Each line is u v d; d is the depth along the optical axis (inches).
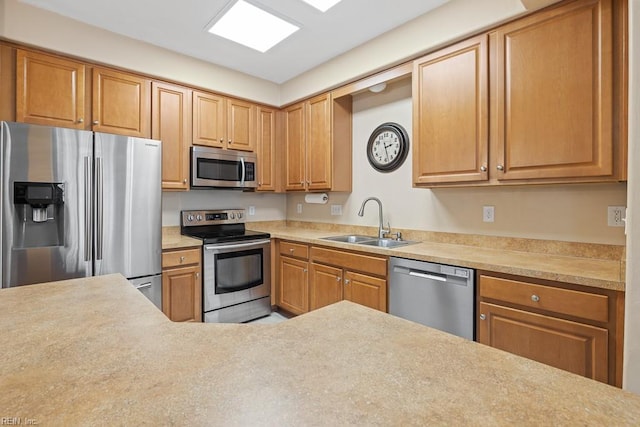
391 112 113.7
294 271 121.3
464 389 22.8
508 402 21.3
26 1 83.0
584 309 56.1
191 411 20.3
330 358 27.3
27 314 37.5
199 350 28.7
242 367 25.8
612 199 70.2
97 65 96.6
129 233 91.5
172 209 124.3
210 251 110.3
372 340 31.0
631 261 40.9
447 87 84.8
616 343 53.5
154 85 107.7
